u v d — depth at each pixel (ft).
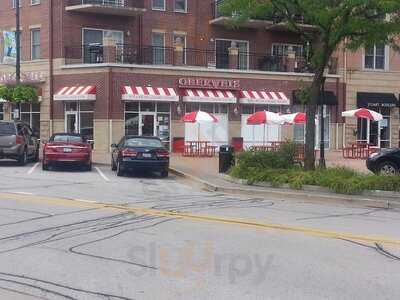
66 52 117.60
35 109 122.01
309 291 22.30
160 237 32.22
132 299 21.27
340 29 58.49
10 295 21.84
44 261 26.84
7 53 108.47
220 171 73.67
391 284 23.40
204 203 48.37
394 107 138.72
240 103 123.95
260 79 125.90
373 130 137.80
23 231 33.73
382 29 58.34
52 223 36.35
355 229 36.50
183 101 118.73
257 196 56.13
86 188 57.57
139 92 113.39
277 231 34.63
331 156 112.57
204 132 121.60
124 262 26.61
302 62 130.11
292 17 65.16
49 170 79.41
